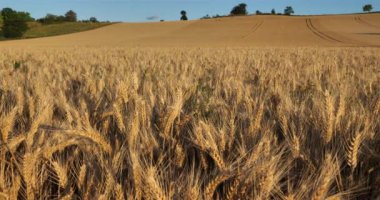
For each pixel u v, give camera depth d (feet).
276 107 10.67
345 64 32.40
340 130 8.25
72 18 460.96
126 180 6.43
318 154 7.73
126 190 6.20
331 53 60.23
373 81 16.62
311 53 59.93
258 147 6.52
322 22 311.06
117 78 15.40
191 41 224.94
